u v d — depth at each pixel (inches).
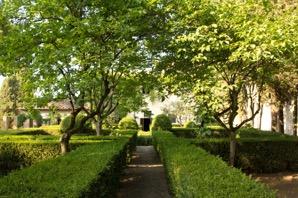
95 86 457.7
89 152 357.1
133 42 436.8
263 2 411.5
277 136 640.4
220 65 410.6
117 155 365.7
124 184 473.7
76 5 417.7
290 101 751.1
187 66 426.0
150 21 434.9
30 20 422.3
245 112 785.6
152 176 532.1
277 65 424.2
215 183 200.4
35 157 571.2
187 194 205.8
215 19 404.5
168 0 427.5
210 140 547.5
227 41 374.9
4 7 422.0
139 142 1167.0
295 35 370.3
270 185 461.7
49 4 402.3
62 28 406.0
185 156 309.1
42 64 401.1
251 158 551.2
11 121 1806.1
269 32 357.7
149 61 463.5
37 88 423.8
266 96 692.1
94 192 221.5
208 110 406.6
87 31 403.5
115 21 404.8
